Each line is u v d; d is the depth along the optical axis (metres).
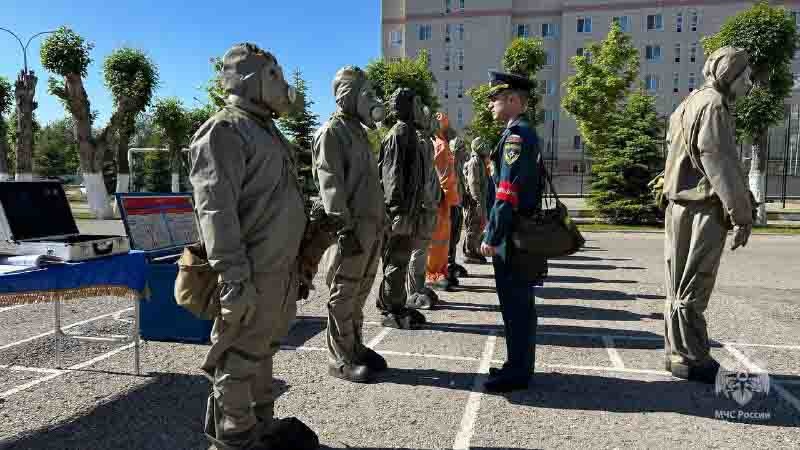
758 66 19.02
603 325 6.17
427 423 3.61
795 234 17.58
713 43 19.95
